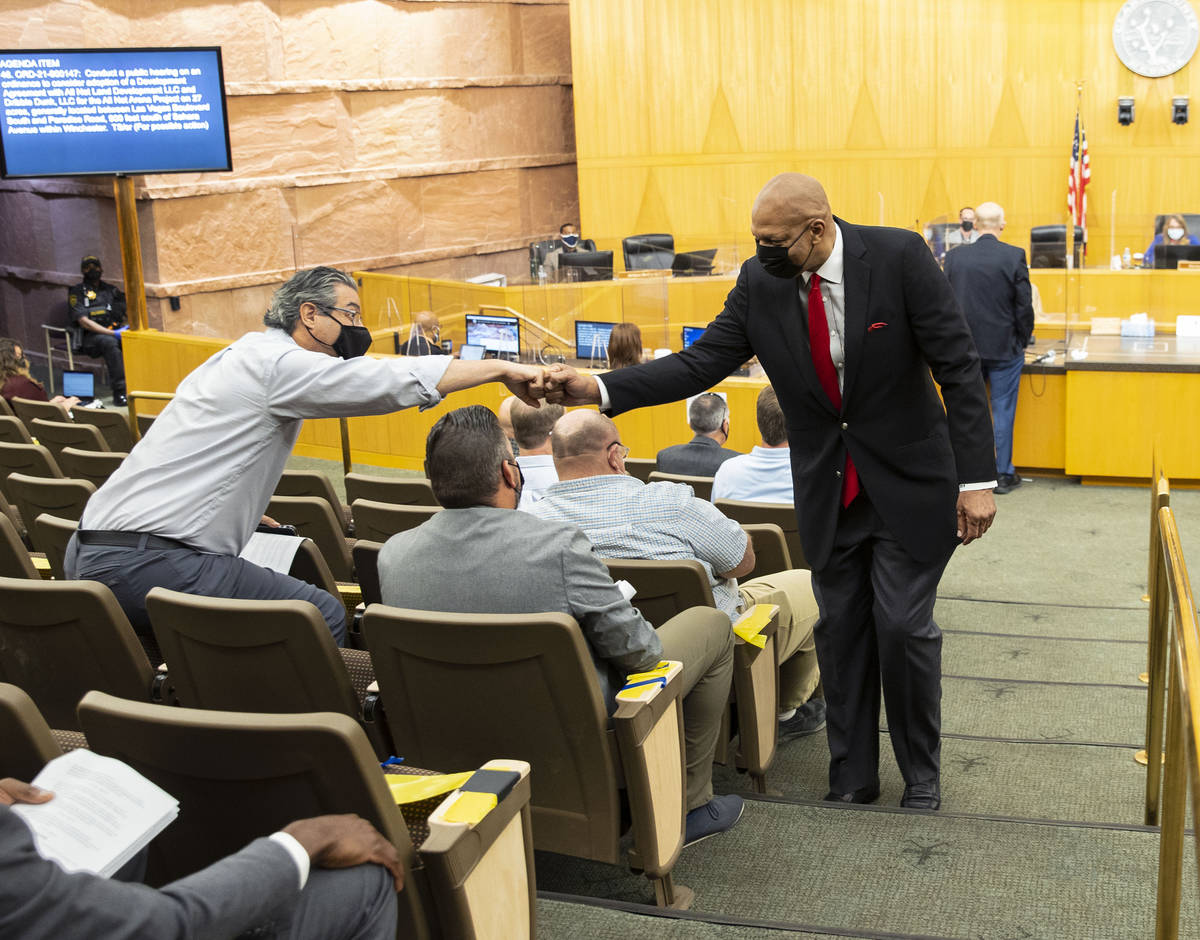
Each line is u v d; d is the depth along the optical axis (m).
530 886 1.92
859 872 2.55
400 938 1.73
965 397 2.76
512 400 4.64
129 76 8.95
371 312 10.57
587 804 2.25
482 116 14.05
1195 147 12.34
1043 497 7.29
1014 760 3.44
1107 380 7.32
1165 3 12.09
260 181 11.65
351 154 12.57
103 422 6.45
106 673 2.48
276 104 11.77
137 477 2.77
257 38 11.55
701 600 2.80
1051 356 7.74
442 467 2.31
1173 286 8.30
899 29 12.82
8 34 9.85
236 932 1.34
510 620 2.08
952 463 2.85
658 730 2.29
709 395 4.57
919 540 2.85
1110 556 6.12
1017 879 2.50
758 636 2.91
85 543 2.78
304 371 2.72
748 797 2.93
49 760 1.64
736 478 4.07
